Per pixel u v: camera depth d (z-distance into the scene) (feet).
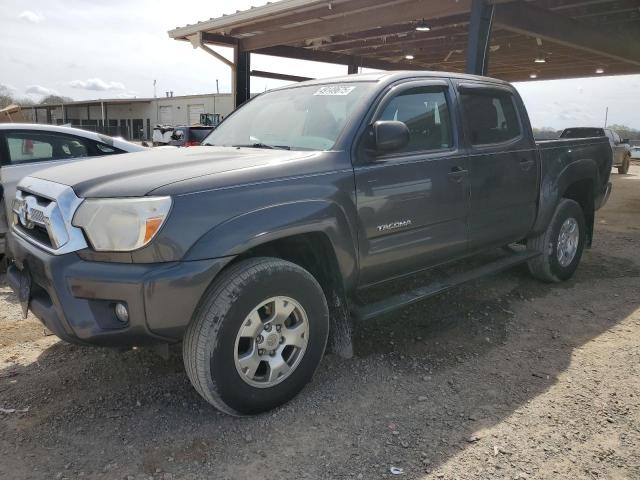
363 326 14.11
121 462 8.53
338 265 10.56
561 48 50.21
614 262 20.95
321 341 10.41
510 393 10.80
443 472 8.36
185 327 8.71
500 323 14.46
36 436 9.21
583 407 10.27
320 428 9.50
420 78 12.81
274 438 9.20
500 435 9.34
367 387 10.97
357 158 10.96
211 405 10.15
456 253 13.51
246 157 10.37
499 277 18.26
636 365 12.04
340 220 10.41
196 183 8.89
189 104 175.22
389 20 34.17
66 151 20.65
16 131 19.56
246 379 9.40
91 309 8.62
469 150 13.50
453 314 15.02
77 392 10.69
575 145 17.79
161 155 11.05
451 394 10.74
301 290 9.89
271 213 9.39
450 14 31.86
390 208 11.44
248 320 9.30
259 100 14.71
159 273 8.34
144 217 8.36
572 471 8.43
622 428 9.58
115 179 9.20
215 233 8.79
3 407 10.12
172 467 8.42
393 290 14.67
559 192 16.60
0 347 12.78
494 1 28.78
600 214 33.83
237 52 44.98
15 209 10.82
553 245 16.96
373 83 12.00
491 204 14.15
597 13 35.22
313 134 11.69
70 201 8.97
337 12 35.01
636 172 74.84
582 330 14.08
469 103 13.98
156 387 10.87
